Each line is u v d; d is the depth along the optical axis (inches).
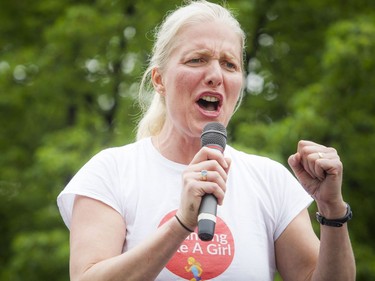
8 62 639.8
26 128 668.7
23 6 678.5
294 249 164.7
